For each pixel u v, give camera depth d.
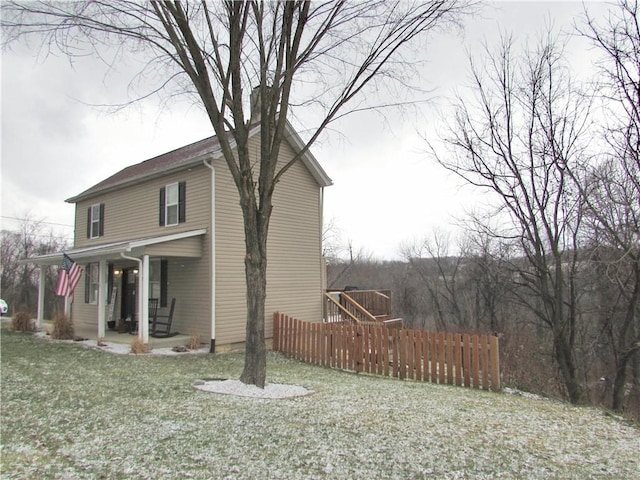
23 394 6.36
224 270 12.48
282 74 6.96
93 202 17.52
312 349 10.91
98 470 3.62
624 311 12.88
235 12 6.38
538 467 4.03
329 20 6.88
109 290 15.95
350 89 7.35
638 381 13.03
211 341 11.94
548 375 12.20
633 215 10.35
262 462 3.85
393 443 4.48
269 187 7.02
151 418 5.16
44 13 6.04
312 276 15.24
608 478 3.87
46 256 15.26
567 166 11.37
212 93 6.74
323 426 4.95
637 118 9.68
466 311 28.50
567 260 13.12
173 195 13.67
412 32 7.21
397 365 9.26
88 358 10.12
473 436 4.88
